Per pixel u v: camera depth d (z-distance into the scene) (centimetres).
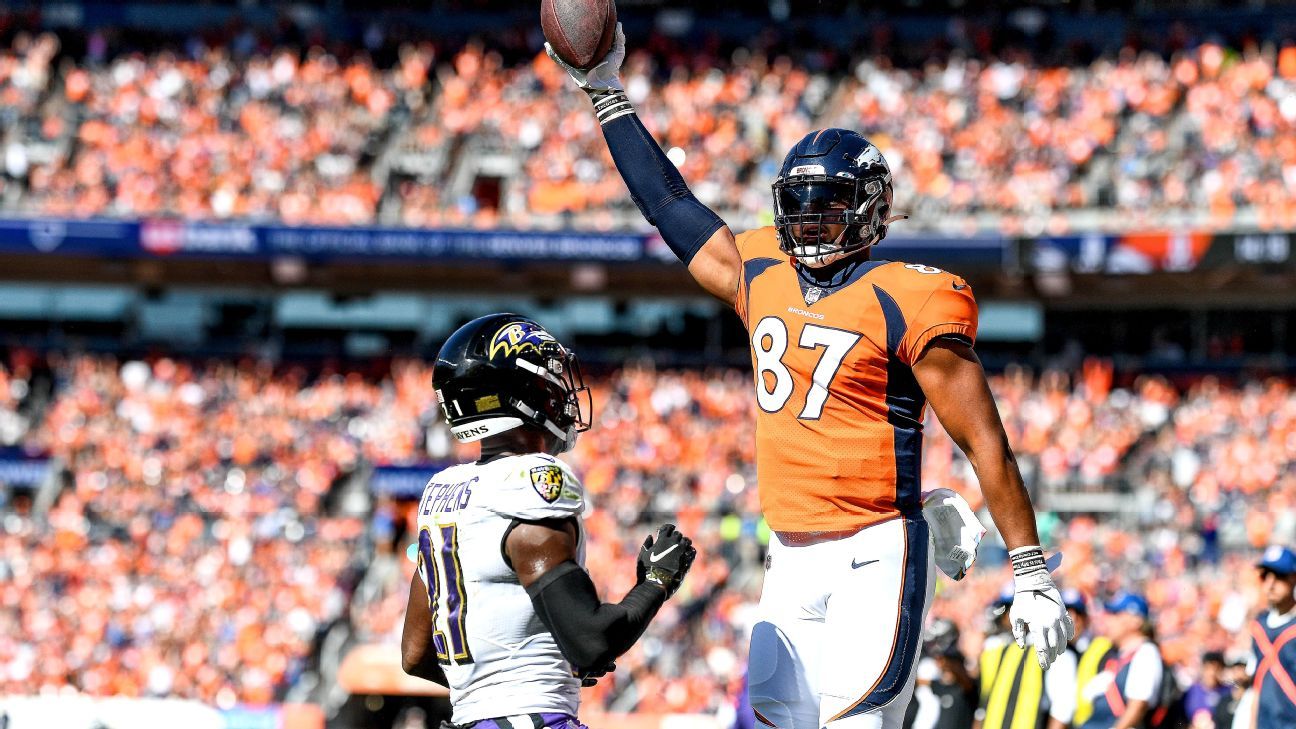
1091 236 4606
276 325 5228
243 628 3875
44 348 5084
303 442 4703
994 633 1599
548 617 729
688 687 3519
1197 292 4841
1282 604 1410
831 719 738
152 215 4994
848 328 741
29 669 3819
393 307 5228
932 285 733
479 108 5462
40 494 4522
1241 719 1475
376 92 5509
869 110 5375
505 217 5038
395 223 4884
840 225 746
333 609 3947
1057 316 5012
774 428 763
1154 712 1512
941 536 782
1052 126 5166
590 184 5128
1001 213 4919
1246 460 4325
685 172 5194
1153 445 4488
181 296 5216
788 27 5788
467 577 755
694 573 3909
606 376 4988
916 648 738
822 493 744
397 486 4509
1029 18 5678
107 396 4894
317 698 3728
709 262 817
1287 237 4403
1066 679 1486
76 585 4091
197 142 5297
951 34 5684
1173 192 4822
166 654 3850
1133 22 5600
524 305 5216
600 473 4462
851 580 740
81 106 5412
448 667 768
